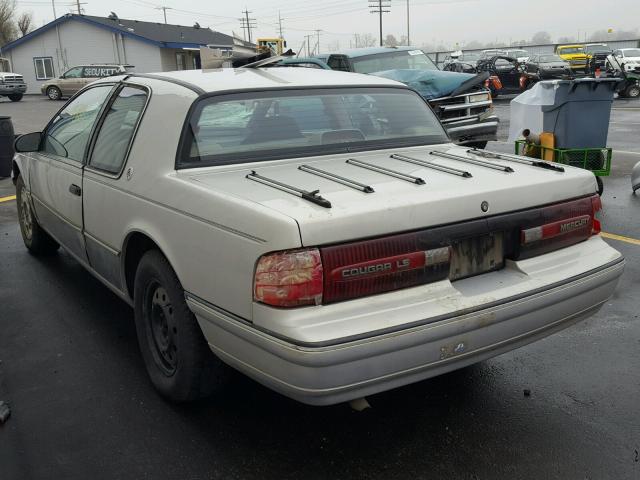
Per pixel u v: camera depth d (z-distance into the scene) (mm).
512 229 3018
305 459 2955
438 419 3262
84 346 4094
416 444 3055
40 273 5492
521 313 2889
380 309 2584
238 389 3566
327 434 3150
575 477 2801
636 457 2932
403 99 4234
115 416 3301
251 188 2930
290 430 3182
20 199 5922
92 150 4117
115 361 3887
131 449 3031
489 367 3799
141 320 3551
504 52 34906
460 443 3059
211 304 2842
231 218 2699
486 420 3244
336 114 3824
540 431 3143
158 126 3469
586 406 3361
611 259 3295
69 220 4441
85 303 4809
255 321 2586
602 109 7355
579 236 3279
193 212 2926
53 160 4734
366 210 2590
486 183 3016
